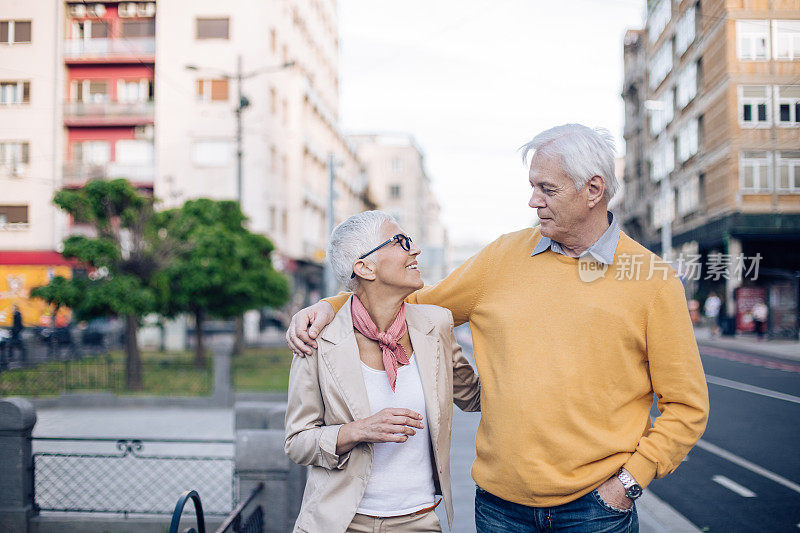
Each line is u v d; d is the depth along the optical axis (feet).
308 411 6.48
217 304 46.68
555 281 6.28
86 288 35.09
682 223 41.42
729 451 21.58
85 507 15.61
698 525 14.99
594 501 5.98
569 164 5.89
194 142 43.91
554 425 6.03
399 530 6.47
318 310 6.69
